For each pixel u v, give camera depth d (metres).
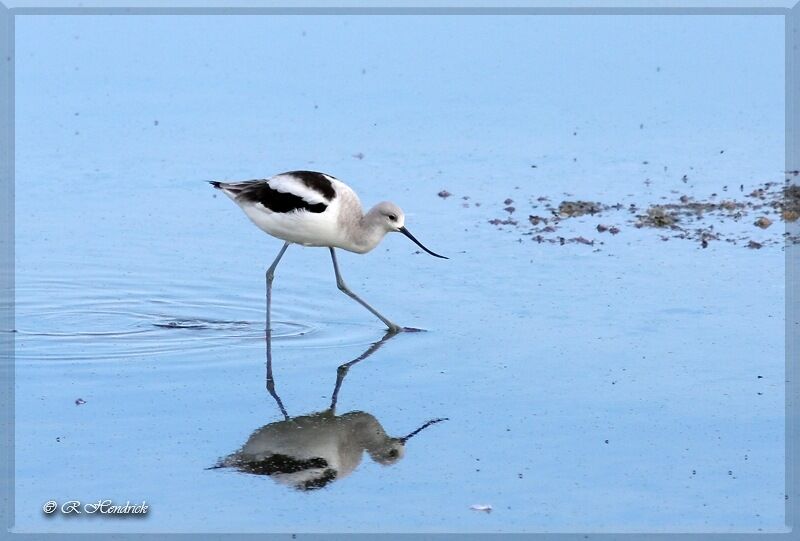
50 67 21.86
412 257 14.88
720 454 10.02
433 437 10.38
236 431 10.52
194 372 11.77
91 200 16.80
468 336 12.56
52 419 10.71
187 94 20.94
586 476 9.69
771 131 19.12
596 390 11.22
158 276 14.39
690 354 11.98
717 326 12.62
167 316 13.26
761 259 14.46
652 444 10.20
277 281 14.30
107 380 11.56
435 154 18.33
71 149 18.64
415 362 11.97
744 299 13.32
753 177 17.30
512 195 16.81
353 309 13.45
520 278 14.08
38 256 14.93
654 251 14.81
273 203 13.02
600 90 21.16
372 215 13.26
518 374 11.62
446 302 13.49
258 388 11.41
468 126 19.56
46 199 16.84
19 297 13.70
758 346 12.13
